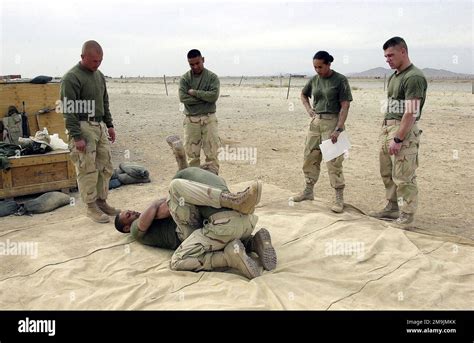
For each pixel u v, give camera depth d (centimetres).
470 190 760
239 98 3061
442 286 421
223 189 454
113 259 485
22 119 852
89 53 568
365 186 797
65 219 623
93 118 596
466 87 6162
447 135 1289
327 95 626
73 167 742
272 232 554
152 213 493
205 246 448
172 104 2442
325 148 611
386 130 597
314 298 399
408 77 552
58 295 411
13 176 694
